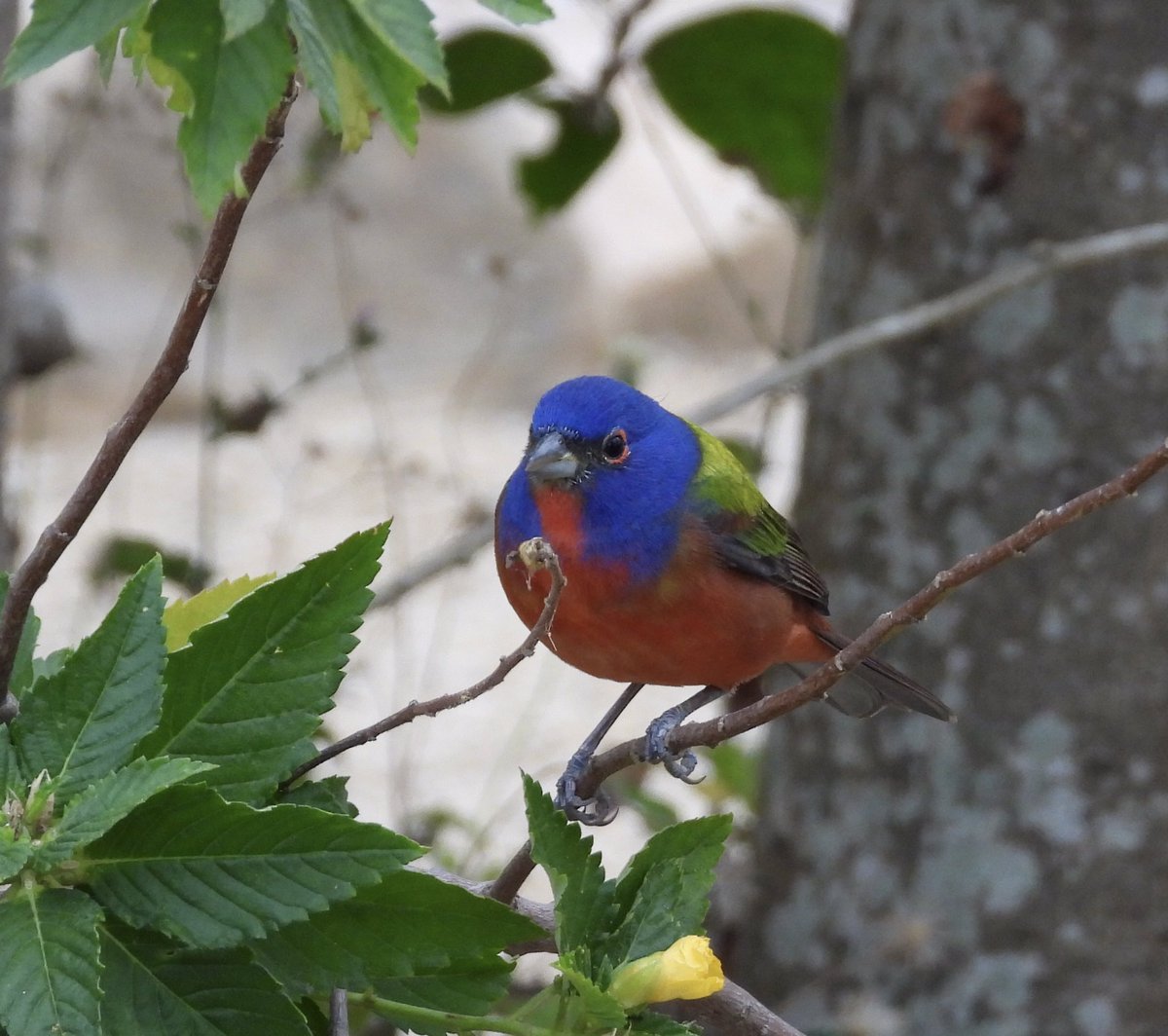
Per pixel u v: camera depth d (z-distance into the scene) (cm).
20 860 391
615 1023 434
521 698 2236
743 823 1442
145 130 2419
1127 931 1136
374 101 348
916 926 1169
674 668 874
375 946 448
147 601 444
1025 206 1133
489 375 3203
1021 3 1122
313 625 455
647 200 3466
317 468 2770
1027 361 1130
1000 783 1155
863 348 1072
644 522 835
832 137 1257
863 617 1204
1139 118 1105
